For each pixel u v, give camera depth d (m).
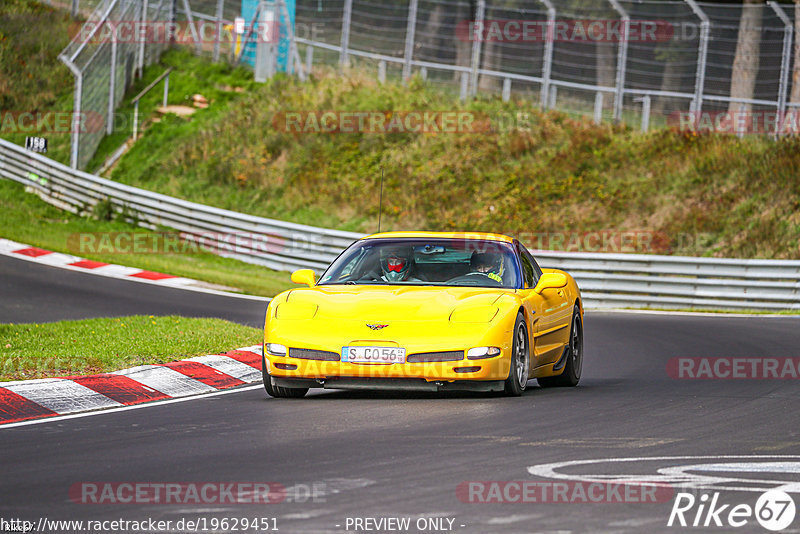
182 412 27.16
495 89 117.19
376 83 118.62
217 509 16.03
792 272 71.06
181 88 119.19
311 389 32.19
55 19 132.50
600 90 108.62
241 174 105.00
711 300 72.50
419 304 29.02
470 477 18.22
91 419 25.89
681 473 18.53
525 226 95.06
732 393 31.12
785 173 92.81
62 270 70.62
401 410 26.84
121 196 94.38
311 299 29.69
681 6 136.62
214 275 75.81
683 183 96.31
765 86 120.69
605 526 14.95
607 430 23.56
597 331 54.34
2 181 102.12
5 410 26.69
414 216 98.25
